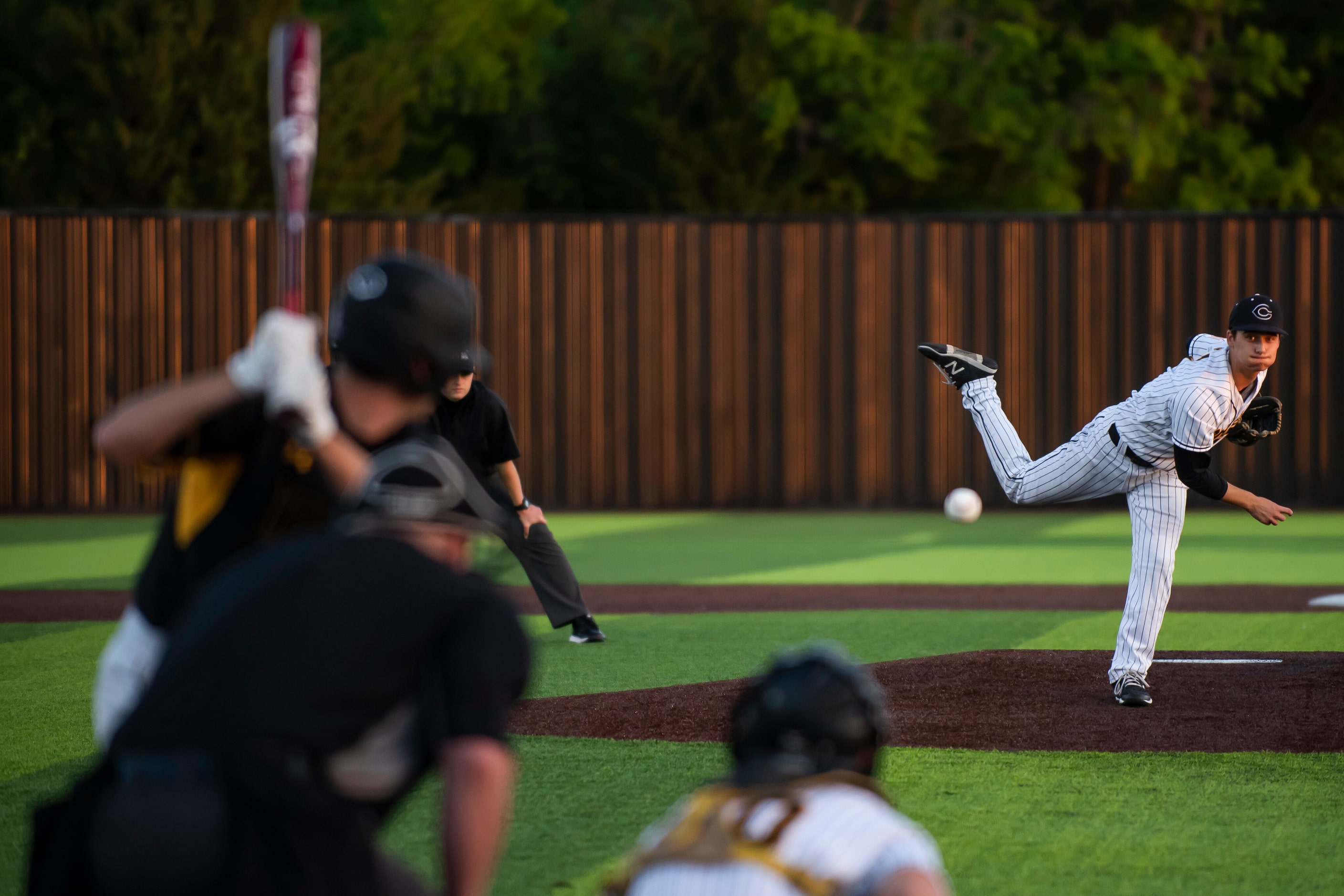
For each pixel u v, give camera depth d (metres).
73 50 88.12
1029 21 99.25
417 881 8.75
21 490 72.19
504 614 8.53
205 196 89.12
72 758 19.70
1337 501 72.94
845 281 75.38
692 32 101.62
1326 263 72.69
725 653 29.41
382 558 8.33
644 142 102.38
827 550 55.31
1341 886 14.26
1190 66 96.06
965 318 75.12
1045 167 98.06
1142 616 23.39
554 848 15.52
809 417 75.44
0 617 35.25
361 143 95.56
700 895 7.39
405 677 8.17
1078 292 74.50
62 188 88.75
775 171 100.94
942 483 75.19
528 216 74.88
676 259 75.38
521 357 75.12
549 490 75.31
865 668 27.08
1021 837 15.94
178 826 7.65
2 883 14.27
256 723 7.77
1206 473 22.62
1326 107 107.56
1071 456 24.56
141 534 61.66
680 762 19.45
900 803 17.36
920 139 98.69
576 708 23.11
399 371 9.63
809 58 97.94
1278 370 73.25
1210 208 100.62
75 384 72.38
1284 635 31.89
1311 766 19.22
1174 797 17.69
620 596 40.44
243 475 9.73
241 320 73.38
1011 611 36.94
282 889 7.56
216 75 90.25
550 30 108.06
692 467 75.56
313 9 109.38
